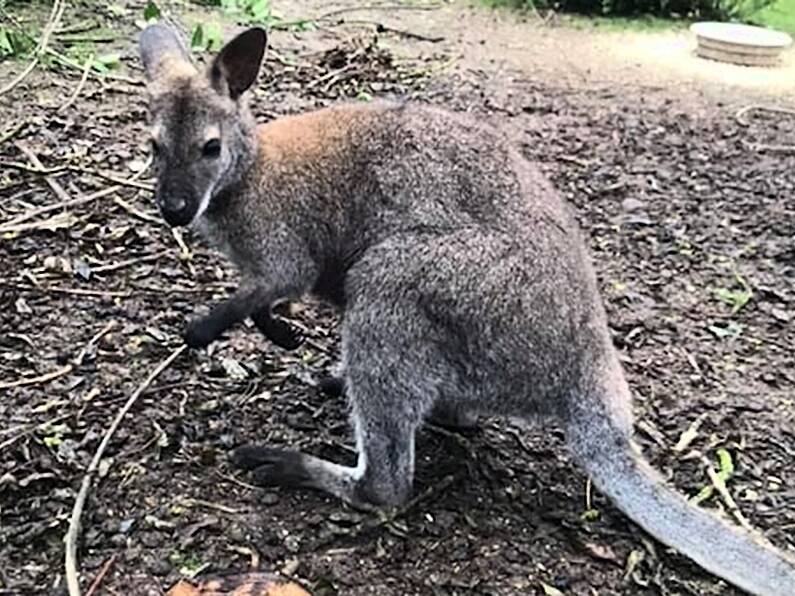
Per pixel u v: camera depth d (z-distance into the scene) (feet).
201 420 3.37
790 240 4.85
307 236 3.22
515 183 3.07
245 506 3.05
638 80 6.81
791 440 3.54
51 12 6.58
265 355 3.72
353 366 3.02
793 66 7.33
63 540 2.90
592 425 2.96
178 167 3.14
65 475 3.10
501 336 2.94
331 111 3.32
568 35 7.63
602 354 3.03
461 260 2.94
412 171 3.08
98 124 5.25
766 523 3.17
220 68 3.21
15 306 3.85
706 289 4.43
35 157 4.82
